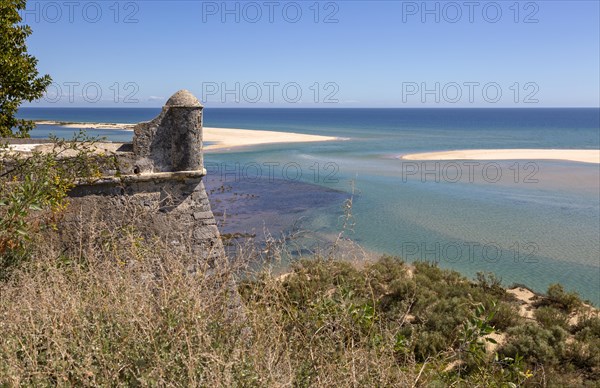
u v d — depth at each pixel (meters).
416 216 29.48
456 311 12.81
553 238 25.06
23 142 11.14
